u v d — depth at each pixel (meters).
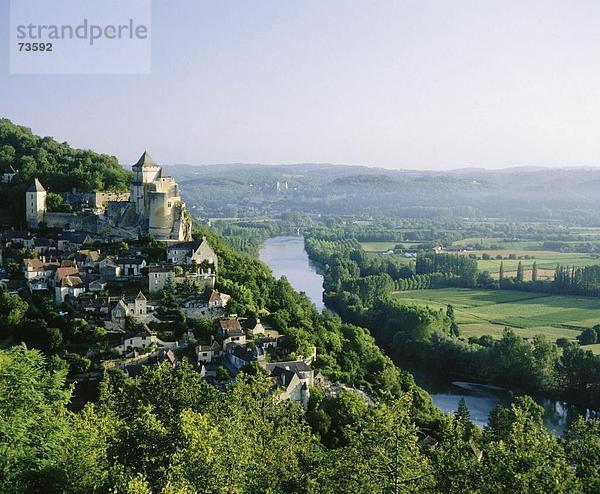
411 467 96.56
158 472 99.56
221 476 93.25
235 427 112.69
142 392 134.00
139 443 104.69
